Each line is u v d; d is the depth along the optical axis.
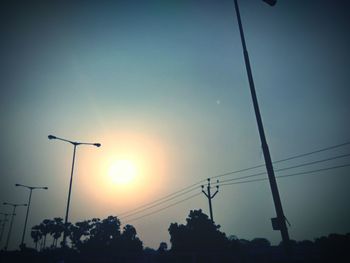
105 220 51.44
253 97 11.44
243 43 12.55
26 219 55.28
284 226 8.87
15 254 51.62
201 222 33.53
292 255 8.46
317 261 16.27
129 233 49.16
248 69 12.00
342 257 18.53
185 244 31.89
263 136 10.64
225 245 31.72
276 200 9.38
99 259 34.41
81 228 56.19
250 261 20.91
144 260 31.12
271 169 9.98
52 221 77.25
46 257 49.41
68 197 30.28
